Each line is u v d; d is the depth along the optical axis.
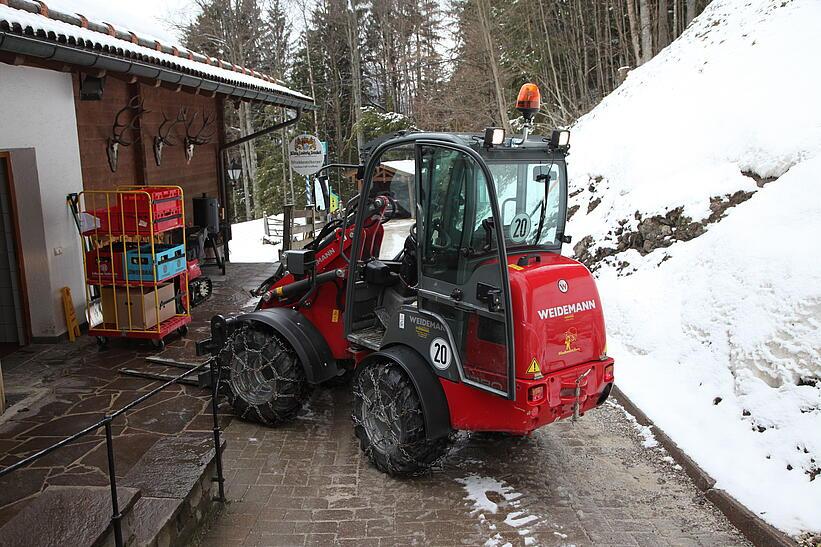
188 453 3.80
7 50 4.29
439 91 26.59
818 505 3.61
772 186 6.42
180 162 10.12
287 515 3.77
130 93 8.30
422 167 4.10
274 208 32.38
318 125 35.91
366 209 4.64
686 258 6.68
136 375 5.75
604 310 7.23
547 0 25.16
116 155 7.88
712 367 5.27
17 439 4.48
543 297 3.73
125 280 6.27
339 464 4.43
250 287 9.73
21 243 6.38
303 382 4.88
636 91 12.65
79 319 6.93
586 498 4.06
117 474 3.99
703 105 9.17
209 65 8.75
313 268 4.96
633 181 8.96
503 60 24.41
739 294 5.48
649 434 4.99
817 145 6.45
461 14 25.89
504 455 4.65
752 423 4.53
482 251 3.87
